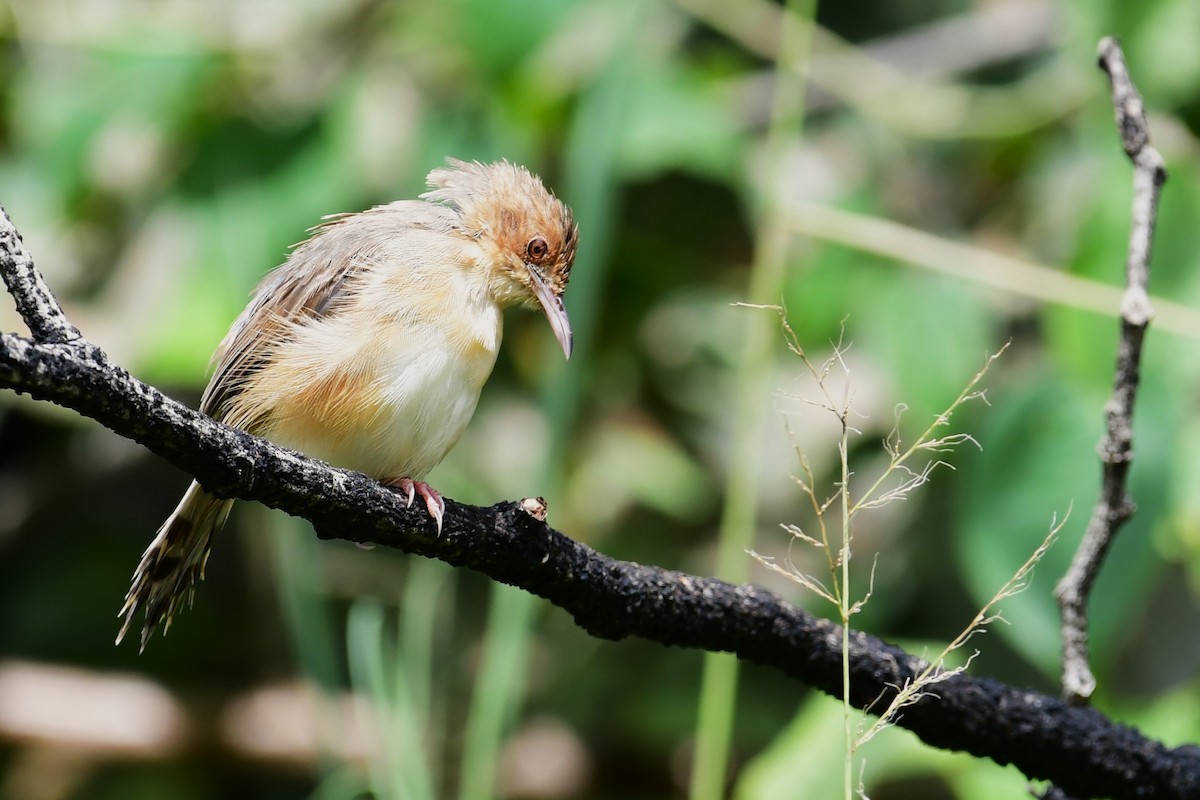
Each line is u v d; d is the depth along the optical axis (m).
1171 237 9.73
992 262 9.80
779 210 9.90
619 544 13.44
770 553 13.21
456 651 13.30
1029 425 8.44
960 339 10.71
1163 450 8.34
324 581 12.84
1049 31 13.66
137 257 11.98
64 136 11.26
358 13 11.88
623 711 13.45
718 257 13.70
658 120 11.23
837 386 12.66
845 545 6.11
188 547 8.29
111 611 14.09
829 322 11.44
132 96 11.16
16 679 13.30
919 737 7.21
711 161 11.27
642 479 13.17
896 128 12.29
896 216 13.02
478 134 11.31
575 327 9.03
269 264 11.02
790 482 13.22
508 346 12.84
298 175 11.18
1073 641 7.14
